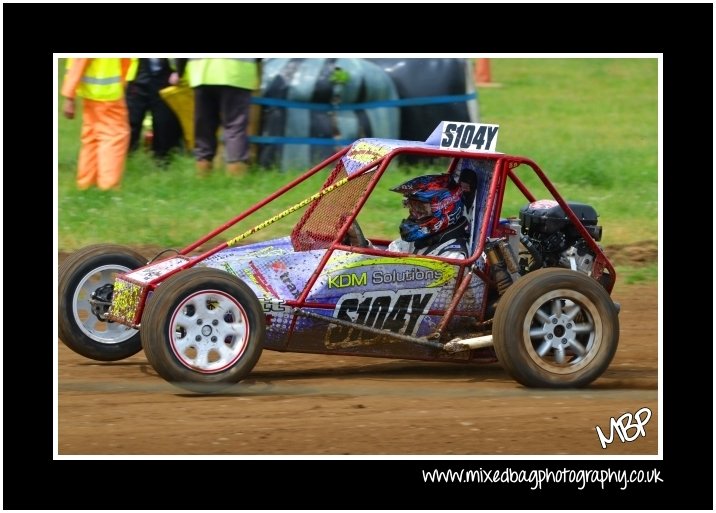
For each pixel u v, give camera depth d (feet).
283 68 107.86
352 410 51.31
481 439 47.60
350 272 55.21
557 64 200.75
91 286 59.62
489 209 56.18
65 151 117.08
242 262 55.42
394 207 96.68
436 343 56.49
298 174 106.22
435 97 111.96
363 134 108.99
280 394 54.13
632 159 119.03
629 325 70.69
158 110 110.73
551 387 54.80
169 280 51.49
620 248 88.99
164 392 54.03
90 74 95.71
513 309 53.78
